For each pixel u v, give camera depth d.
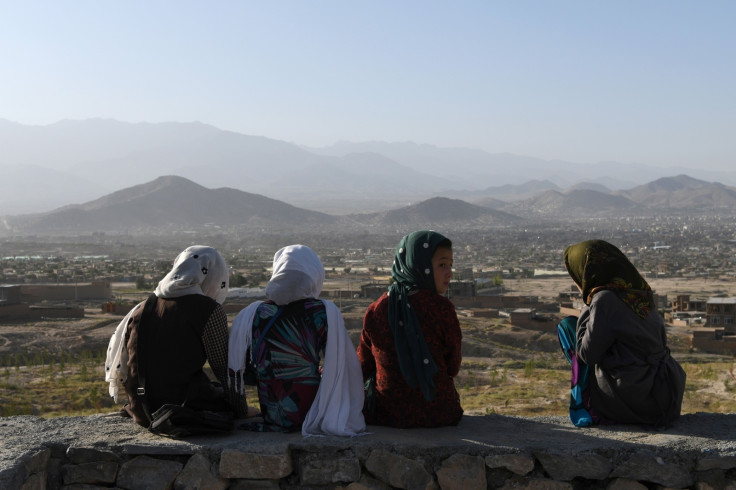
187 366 4.52
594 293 4.67
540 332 51.91
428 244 4.51
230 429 4.40
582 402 4.74
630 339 4.51
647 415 4.55
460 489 4.09
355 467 4.14
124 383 4.73
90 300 81.62
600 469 4.07
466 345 47.53
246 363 4.63
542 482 4.08
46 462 4.18
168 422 4.25
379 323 4.57
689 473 4.05
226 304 55.09
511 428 4.57
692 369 24.86
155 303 4.63
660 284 119.00
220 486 4.11
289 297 4.54
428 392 4.47
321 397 4.43
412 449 4.13
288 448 4.17
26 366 40.69
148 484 4.13
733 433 4.39
